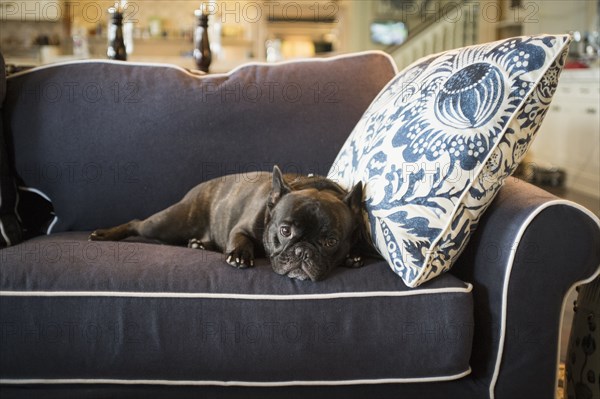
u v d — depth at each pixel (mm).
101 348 1394
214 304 1404
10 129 2059
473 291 1514
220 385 1435
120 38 2564
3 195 1888
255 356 1396
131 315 1395
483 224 1545
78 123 2098
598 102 5492
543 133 6824
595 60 5957
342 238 1575
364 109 2197
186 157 2135
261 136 2162
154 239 2010
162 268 1481
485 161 1445
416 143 1523
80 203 2092
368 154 1676
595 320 1534
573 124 6020
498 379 1425
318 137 2164
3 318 1389
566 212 1381
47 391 1430
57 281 1421
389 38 9367
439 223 1448
